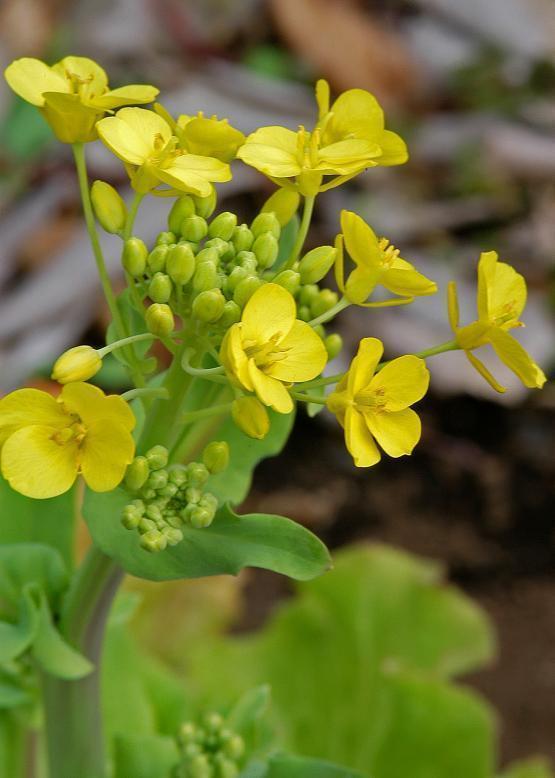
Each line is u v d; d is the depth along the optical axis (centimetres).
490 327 30
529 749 50
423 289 30
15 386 53
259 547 30
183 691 41
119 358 31
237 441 34
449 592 48
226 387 32
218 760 35
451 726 43
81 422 29
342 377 30
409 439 30
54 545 35
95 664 34
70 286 56
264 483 57
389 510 57
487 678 52
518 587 55
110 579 32
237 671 47
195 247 31
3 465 29
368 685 46
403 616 48
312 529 56
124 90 31
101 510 31
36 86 31
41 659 32
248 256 31
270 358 29
